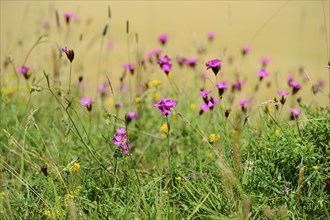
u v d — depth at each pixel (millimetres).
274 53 11508
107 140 4891
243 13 14852
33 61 8523
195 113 6336
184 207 4207
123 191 4395
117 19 13773
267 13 14844
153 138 5730
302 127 4871
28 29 11531
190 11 14719
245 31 13227
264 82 9219
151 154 5496
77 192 4273
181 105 6199
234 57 8891
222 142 4910
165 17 14156
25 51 9258
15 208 4227
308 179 4250
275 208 4070
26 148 5328
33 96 6672
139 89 6355
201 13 14625
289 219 4008
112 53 10695
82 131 5883
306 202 4145
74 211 3777
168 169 4730
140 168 5266
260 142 4738
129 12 14461
